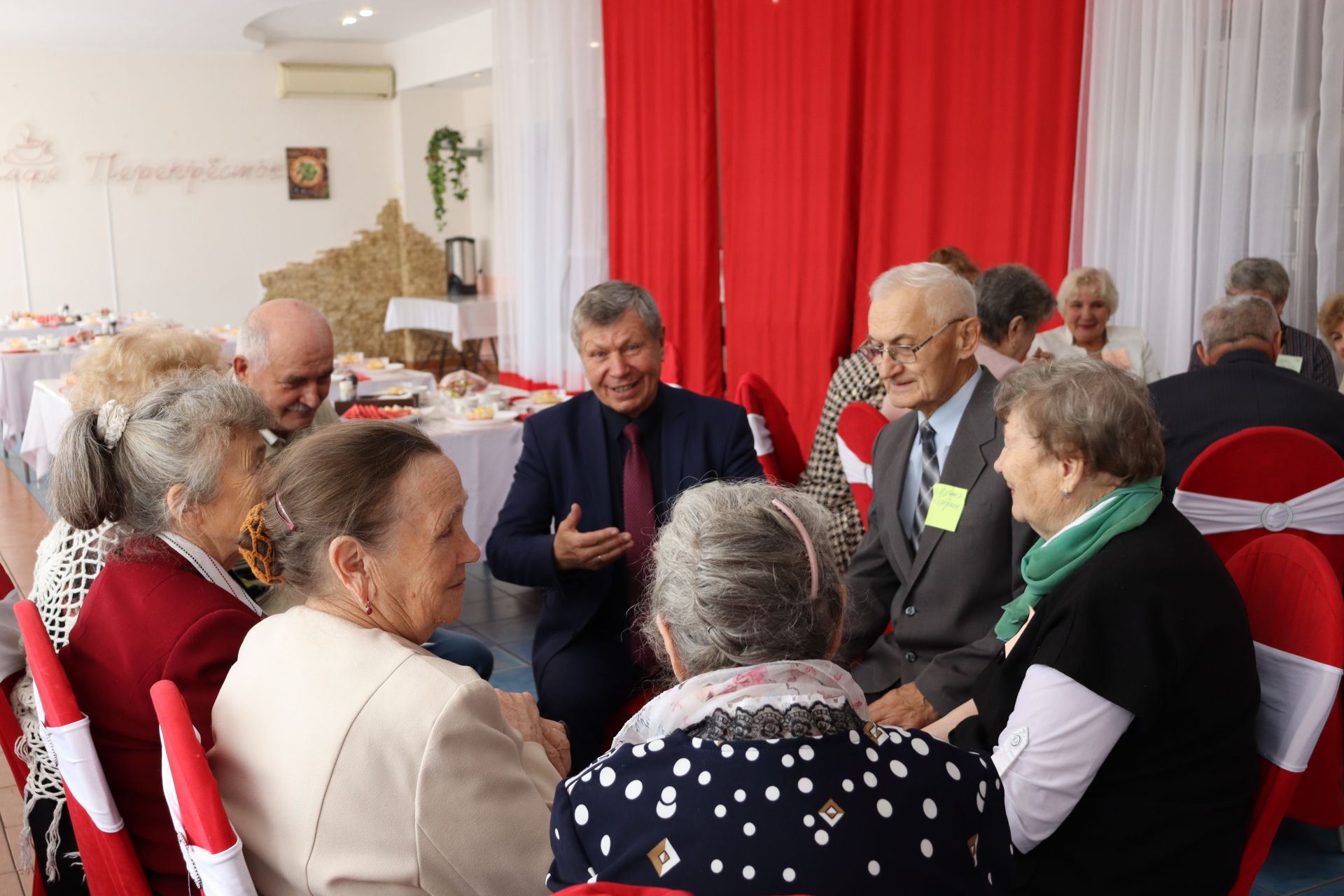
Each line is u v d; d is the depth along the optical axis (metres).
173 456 1.38
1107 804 1.36
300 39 11.29
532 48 8.08
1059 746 1.32
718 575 0.96
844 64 5.71
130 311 11.01
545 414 2.44
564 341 8.09
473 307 10.61
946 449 2.06
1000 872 0.97
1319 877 2.28
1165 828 1.34
